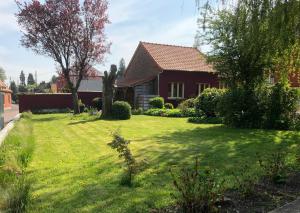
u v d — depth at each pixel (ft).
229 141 37.09
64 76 96.37
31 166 25.68
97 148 34.09
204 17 44.88
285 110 48.19
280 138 39.27
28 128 50.39
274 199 17.04
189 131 46.60
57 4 89.81
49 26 89.92
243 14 34.19
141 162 22.57
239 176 21.76
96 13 92.53
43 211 16.05
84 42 92.22
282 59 47.50
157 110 82.38
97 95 114.32
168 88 101.50
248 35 35.27
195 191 15.44
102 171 23.57
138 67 116.98
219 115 54.85
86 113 86.38
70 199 17.75
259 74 53.42
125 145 21.35
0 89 132.98
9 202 15.51
